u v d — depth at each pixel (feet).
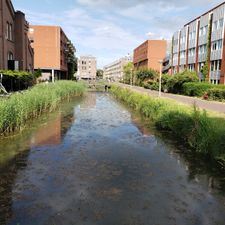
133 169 24.93
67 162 26.40
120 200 18.61
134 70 254.88
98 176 22.94
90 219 16.12
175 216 16.67
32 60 145.38
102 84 243.40
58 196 19.01
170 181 22.26
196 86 101.76
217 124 29.94
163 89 136.26
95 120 51.44
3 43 94.43
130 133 40.32
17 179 21.91
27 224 15.48
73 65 281.74
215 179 22.86
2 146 31.55
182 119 36.68
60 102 80.74
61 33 205.87
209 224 15.88
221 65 114.62
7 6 101.91
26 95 49.78
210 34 127.44
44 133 38.70
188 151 31.12
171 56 194.90
